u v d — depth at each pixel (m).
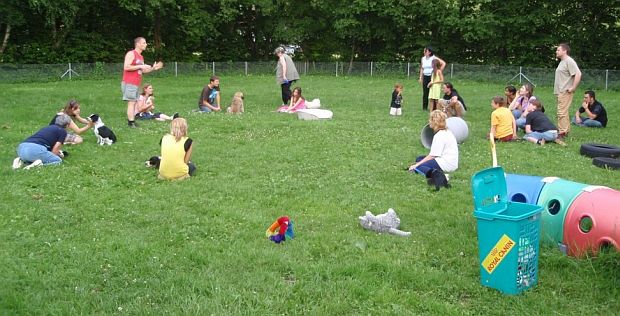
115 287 4.66
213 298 4.45
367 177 8.40
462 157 9.76
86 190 7.58
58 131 9.12
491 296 4.56
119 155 9.65
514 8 31.66
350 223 6.35
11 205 6.81
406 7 33.19
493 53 33.53
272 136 11.58
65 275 4.85
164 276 4.86
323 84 25.44
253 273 4.93
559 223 5.41
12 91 19.16
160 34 34.94
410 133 12.02
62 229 6.07
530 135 11.30
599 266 4.93
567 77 12.01
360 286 4.68
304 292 4.58
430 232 6.04
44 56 30.53
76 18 32.41
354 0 33.00
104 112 14.73
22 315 4.18
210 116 14.12
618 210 5.08
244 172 8.60
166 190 7.58
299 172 8.70
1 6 28.31
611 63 30.92
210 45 36.56
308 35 36.19
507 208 4.99
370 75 31.53
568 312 4.33
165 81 26.56
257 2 34.03
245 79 28.22
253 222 6.30
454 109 13.76
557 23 31.83
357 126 12.87
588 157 10.05
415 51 34.44
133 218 6.43
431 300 4.48
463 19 31.59
